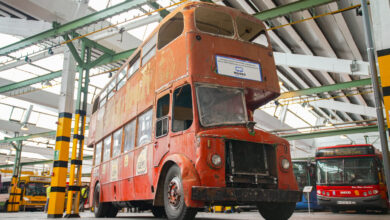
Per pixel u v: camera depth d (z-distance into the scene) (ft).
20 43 52.06
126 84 32.12
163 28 25.52
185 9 22.35
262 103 23.98
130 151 28.37
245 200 18.39
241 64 22.04
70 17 55.98
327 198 50.78
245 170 19.60
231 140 19.72
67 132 43.45
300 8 37.22
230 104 20.74
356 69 55.06
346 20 57.26
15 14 59.41
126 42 69.51
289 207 22.13
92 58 70.13
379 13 21.30
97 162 39.27
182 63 21.17
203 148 18.56
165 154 21.61
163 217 36.42
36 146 137.90
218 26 24.91
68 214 40.63
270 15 38.73
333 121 115.85
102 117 39.52
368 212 54.24
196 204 17.79
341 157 52.29
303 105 86.63
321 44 63.36
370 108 86.07
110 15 41.68
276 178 20.47
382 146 22.25
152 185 22.88
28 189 100.42
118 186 30.42
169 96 22.38
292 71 72.59
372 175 49.03
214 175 18.24
